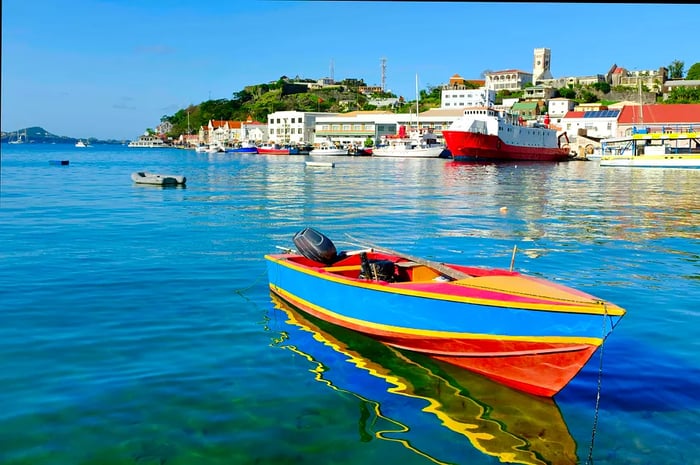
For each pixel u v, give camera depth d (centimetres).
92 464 629
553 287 873
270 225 2369
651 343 988
